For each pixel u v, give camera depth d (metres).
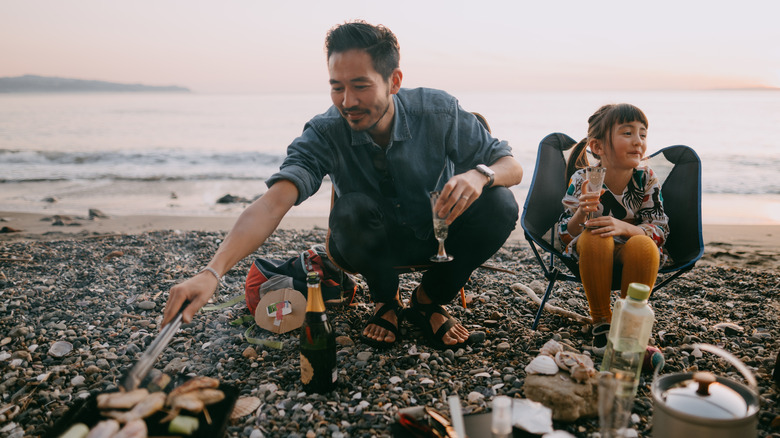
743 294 3.73
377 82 2.30
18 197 10.00
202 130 30.06
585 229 2.65
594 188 2.55
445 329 2.74
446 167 2.79
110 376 2.58
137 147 21.53
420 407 2.07
